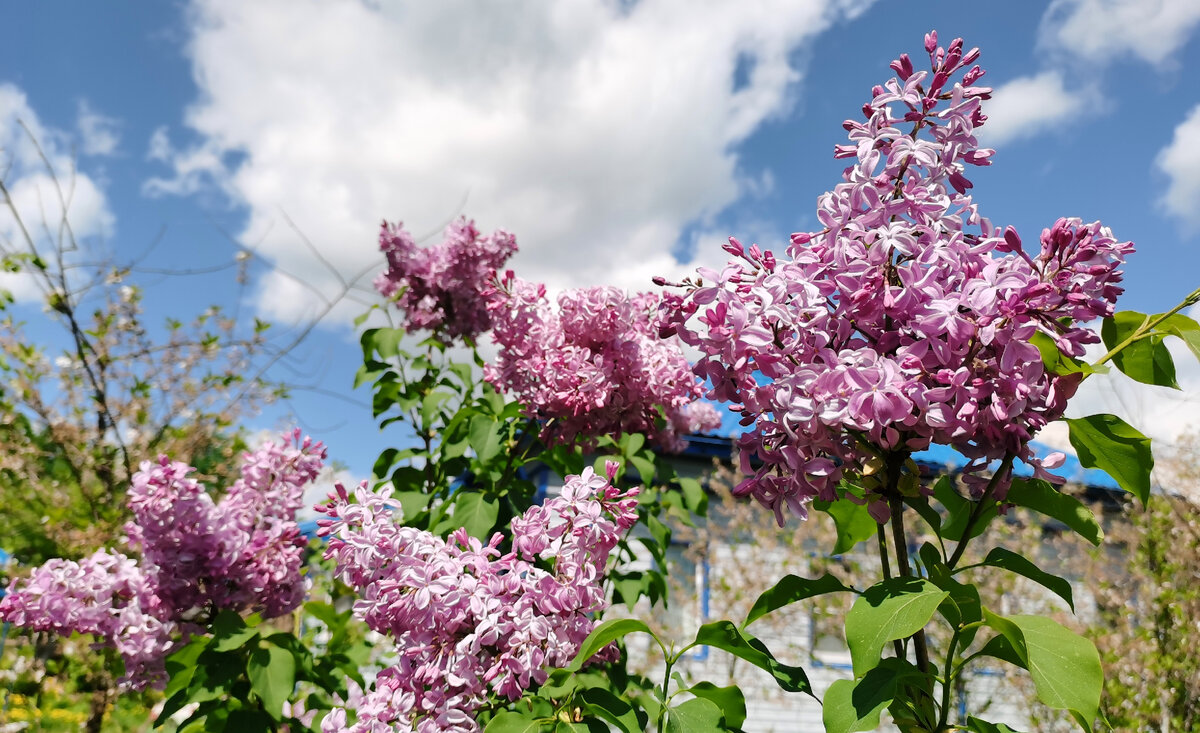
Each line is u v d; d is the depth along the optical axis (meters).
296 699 3.89
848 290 1.58
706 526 8.30
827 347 1.64
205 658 2.97
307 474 3.34
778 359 1.60
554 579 2.01
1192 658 6.25
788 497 1.66
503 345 3.55
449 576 1.98
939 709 1.68
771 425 1.65
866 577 7.60
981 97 1.68
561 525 2.04
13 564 5.75
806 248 1.68
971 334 1.47
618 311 3.22
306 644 3.59
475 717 2.05
